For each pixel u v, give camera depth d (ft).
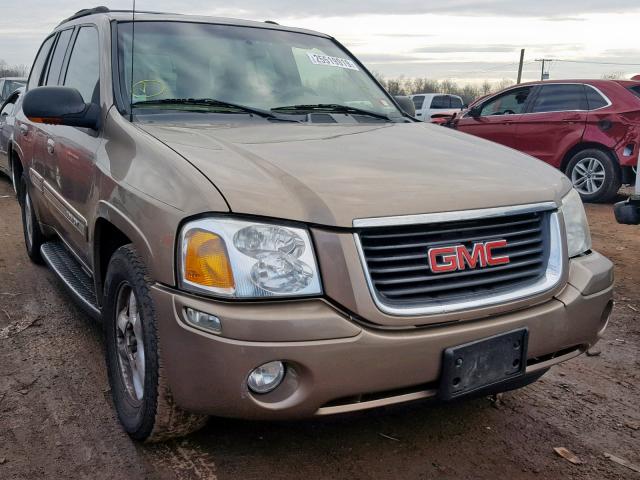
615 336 13.65
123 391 9.18
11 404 9.98
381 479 8.33
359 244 7.26
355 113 12.44
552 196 8.87
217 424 9.38
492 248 8.04
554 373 11.84
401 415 9.95
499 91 34.09
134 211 8.31
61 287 15.60
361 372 7.21
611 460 9.02
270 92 11.96
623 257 20.17
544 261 8.60
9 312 13.91
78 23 13.93
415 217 7.57
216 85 11.57
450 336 7.54
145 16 12.40
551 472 8.66
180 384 7.43
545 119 31.37
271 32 13.46
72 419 9.56
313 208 7.39
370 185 7.91
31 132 15.29
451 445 9.20
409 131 11.43
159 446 8.86
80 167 10.96
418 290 7.51
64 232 12.98
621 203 16.47
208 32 12.56
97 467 8.38
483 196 8.19
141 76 11.08
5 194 28.86
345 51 14.62
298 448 8.94
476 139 11.44
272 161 8.45
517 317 8.07
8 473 8.23
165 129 9.79
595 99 30.09
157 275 7.64
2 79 44.83
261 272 7.11
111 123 10.28
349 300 7.18
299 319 6.99
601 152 29.86
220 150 8.79
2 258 18.16
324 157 8.86
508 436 9.52
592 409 10.47
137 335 8.59
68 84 13.30
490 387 8.00
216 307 7.06
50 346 12.17
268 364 7.16
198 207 7.34
